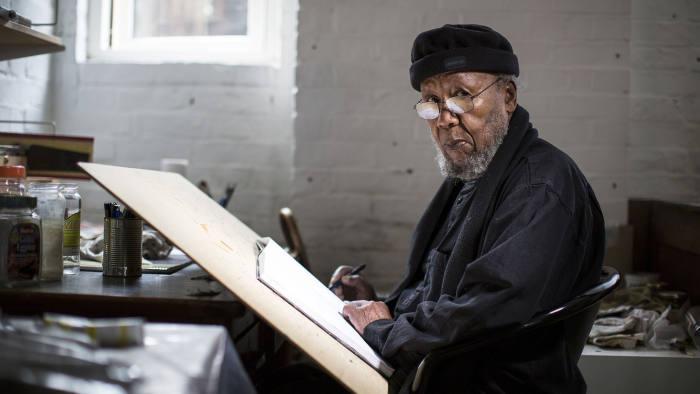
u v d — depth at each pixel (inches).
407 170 97.3
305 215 98.1
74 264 47.6
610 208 95.6
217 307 38.4
